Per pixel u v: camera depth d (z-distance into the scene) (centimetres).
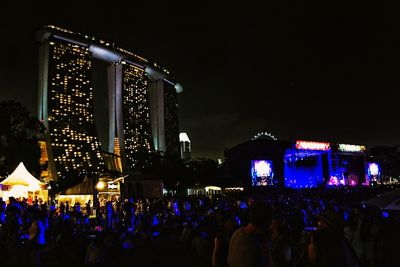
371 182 11869
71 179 9894
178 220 2375
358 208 1274
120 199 3656
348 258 452
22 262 1473
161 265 1505
